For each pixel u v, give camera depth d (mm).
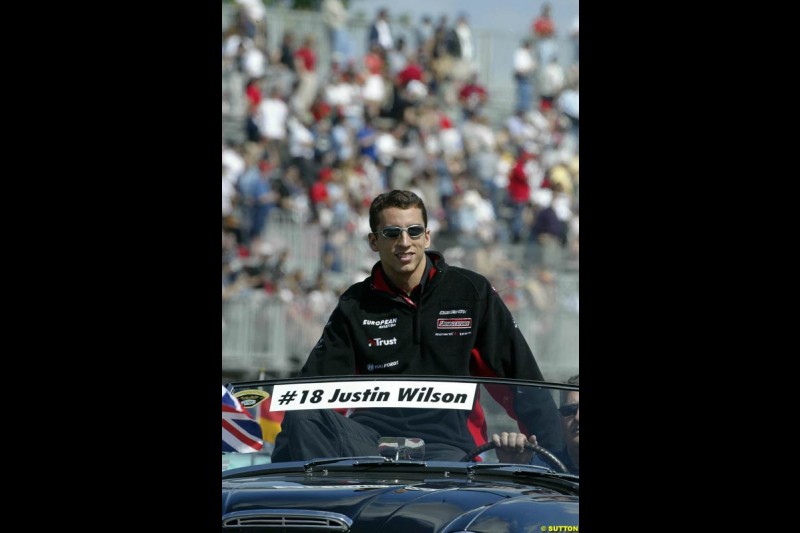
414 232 11898
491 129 55344
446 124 52281
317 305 41750
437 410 10023
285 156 47469
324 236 44094
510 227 50688
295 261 43062
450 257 48188
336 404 10195
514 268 47094
